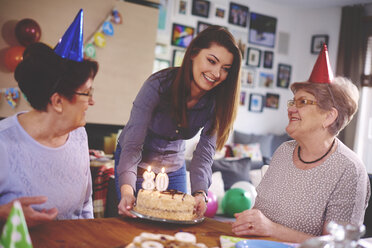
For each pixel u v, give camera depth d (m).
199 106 1.81
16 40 3.39
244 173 4.05
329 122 1.39
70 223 1.22
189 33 5.17
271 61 5.99
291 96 6.23
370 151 5.63
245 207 3.46
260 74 5.93
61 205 1.28
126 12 4.00
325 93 1.38
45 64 1.10
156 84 1.71
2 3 3.33
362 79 5.65
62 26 3.61
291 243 1.20
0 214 1.02
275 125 6.16
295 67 6.23
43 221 1.06
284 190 1.48
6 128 1.17
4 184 1.15
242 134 5.57
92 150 3.57
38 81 1.11
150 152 1.88
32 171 1.19
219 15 5.44
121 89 4.04
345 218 1.34
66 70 1.11
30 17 3.45
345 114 1.39
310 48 6.10
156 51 4.93
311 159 1.46
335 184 1.38
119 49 3.99
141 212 1.35
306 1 5.73
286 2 5.86
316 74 1.41
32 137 1.20
